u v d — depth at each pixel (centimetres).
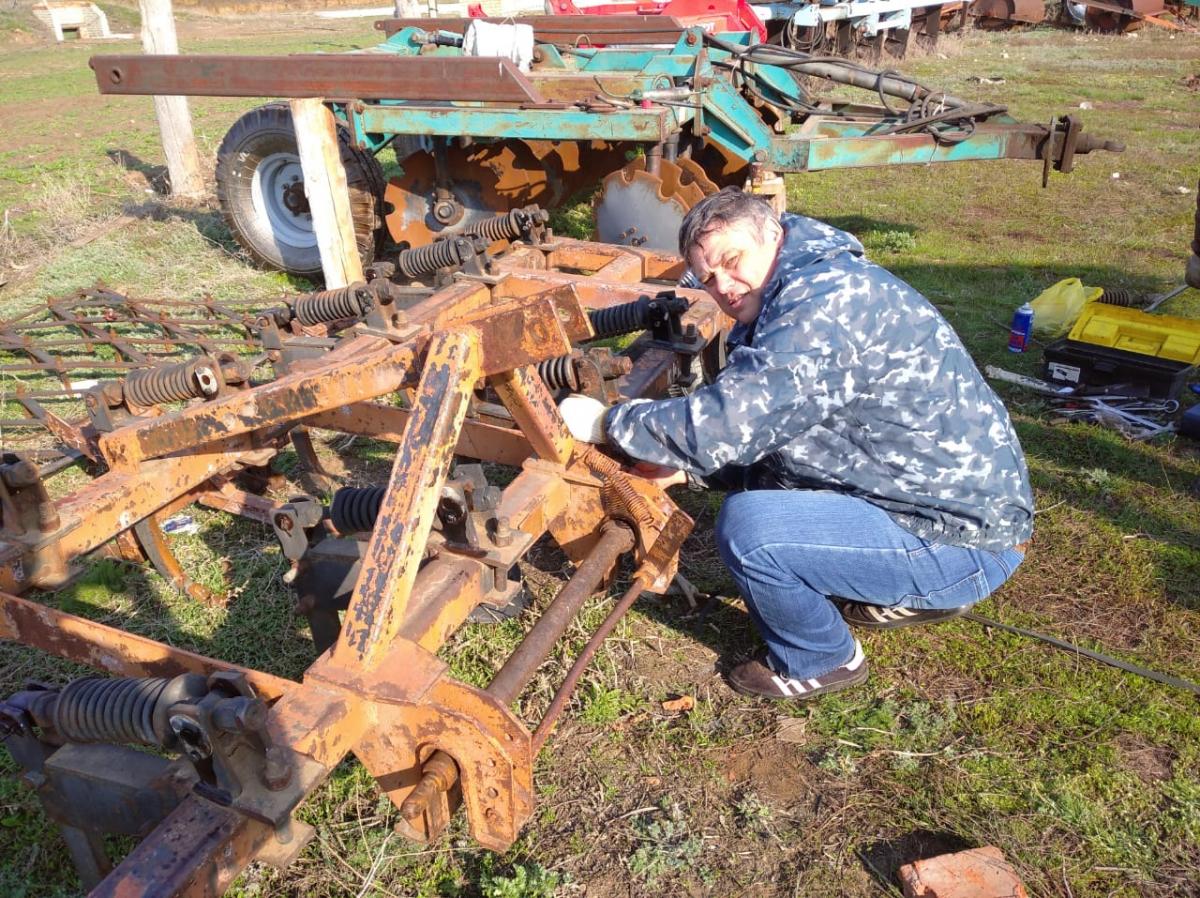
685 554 400
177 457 312
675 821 279
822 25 1102
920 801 284
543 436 285
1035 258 744
